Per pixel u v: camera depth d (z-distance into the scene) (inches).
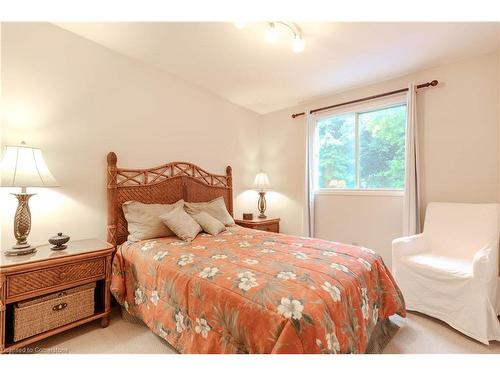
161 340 68.4
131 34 85.7
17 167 63.9
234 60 101.8
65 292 68.1
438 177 104.0
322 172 145.8
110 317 81.4
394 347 66.2
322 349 40.4
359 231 127.6
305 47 91.0
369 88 124.5
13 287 58.6
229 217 122.2
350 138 134.4
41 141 79.1
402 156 116.7
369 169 127.7
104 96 94.0
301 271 56.0
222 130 143.6
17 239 67.7
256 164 167.9
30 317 61.7
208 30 82.4
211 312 50.4
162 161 113.3
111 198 92.0
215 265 60.8
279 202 161.6
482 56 94.7
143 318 69.7
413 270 84.2
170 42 89.9
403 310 72.6
